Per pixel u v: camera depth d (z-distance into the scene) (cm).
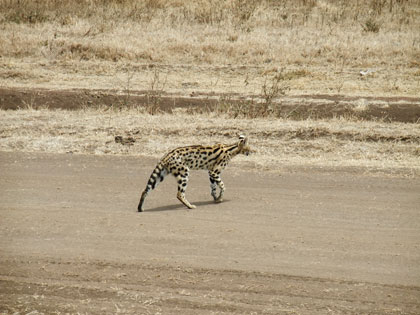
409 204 2538
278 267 1961
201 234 2233
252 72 5466
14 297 1820
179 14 7056
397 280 1870
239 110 4153
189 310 1722
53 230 2295
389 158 3281
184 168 2523
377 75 5269
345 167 3092
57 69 5594
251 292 1812
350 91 4819
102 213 2472
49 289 1864
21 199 2648
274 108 4216
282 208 2502
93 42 6147
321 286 1841
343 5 7288
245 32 6431
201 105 4450
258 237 2198
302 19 6838
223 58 5844
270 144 3531
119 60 5859
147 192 2486
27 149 3512
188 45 6044
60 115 4153
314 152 3409
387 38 6188
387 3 7281
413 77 5212
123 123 3912
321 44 6025
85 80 5269
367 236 2200
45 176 2992
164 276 1919
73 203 2597
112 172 3059
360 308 1717
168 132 3750
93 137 3678
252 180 2898
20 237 2234
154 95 4634
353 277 1892
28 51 6050
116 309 1739
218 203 2588
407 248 2095
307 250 2086
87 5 7319
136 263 2009
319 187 2773
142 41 6191
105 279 1912
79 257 2062
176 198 2684
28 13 7044
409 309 1711
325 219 2370
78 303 1778
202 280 1889
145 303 1767
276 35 6356
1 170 3095
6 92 4700
